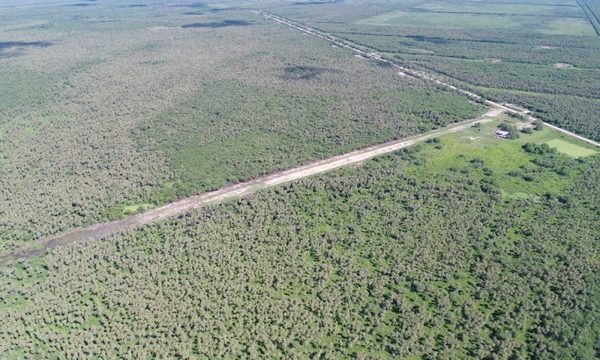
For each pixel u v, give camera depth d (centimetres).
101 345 7019
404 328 7294
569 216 10019
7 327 7394
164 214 10294
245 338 7100
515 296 7900
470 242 9231
